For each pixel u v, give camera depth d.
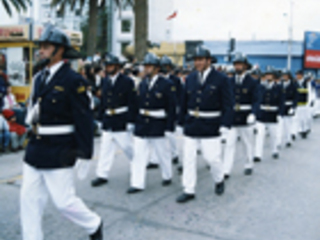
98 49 31.44
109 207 4.54
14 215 4.21
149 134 5.09
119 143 5.40
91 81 9.42
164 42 21.36
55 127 3.02
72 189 3.16
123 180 5.71
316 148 9.00
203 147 4.77
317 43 30.89
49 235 3.72
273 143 7.70
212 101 4.65
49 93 2.99
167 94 5.09
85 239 3.65
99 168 5.43
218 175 5.01
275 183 5.75
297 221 4.21
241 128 6.07
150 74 5.16
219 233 3.84
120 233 3.80
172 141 6.95
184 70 11.37
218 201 4.82
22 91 9.81
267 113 7.50
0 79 7.89
